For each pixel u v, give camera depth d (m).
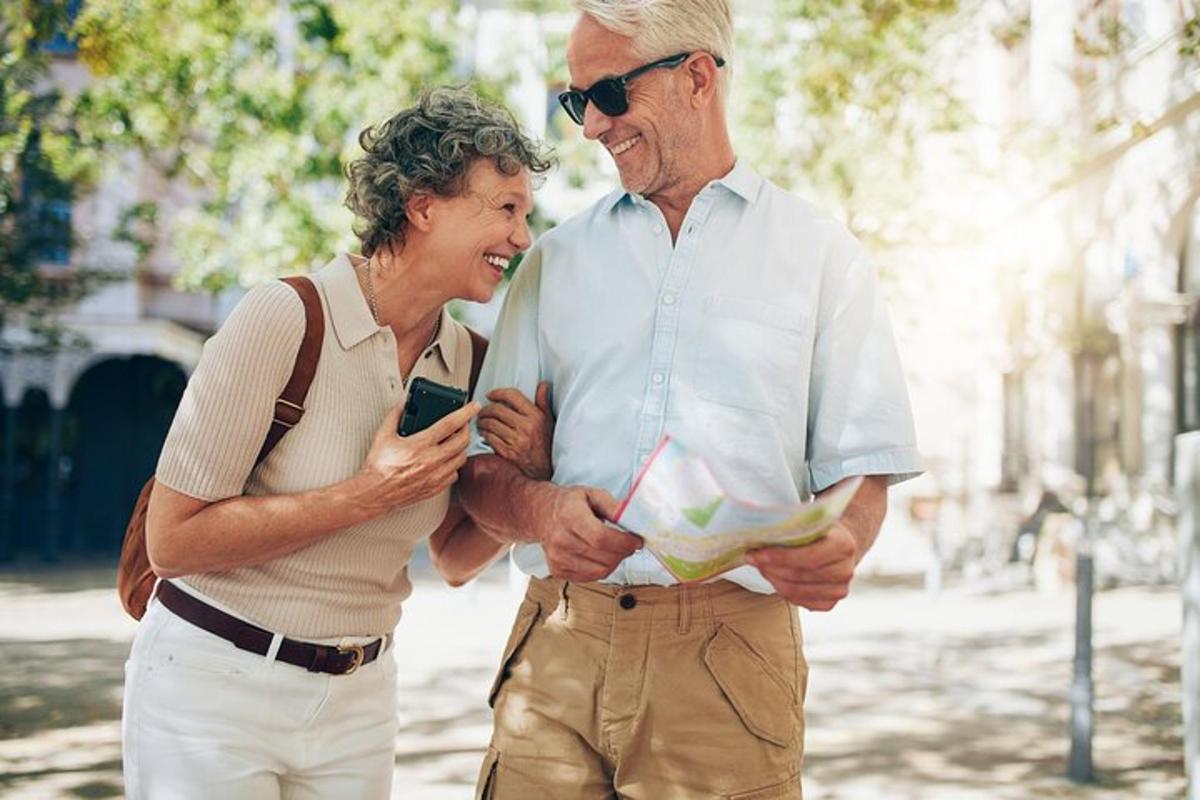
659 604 2.61
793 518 2.01
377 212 2.71
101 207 22.45
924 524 19.83
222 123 14.09
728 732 2.59
